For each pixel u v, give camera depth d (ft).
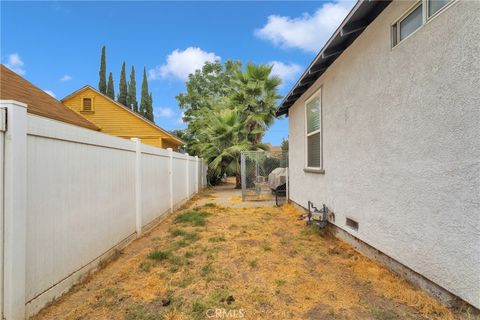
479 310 7.31
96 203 12.30
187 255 13.79
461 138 7.79
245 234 17.88
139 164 17.89
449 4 8.16
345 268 11.97
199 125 79.82
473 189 7.43
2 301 7.14
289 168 30.25
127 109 54.03
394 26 11.05
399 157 10.64
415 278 9.92
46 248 8.84
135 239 17.16
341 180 16.06
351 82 14.65
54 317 8.27
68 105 53.36
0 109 7.21
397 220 10.82
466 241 7.66
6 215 7.26
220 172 59.67
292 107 28.30
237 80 54.90
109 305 8.98
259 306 8.88
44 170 8.82
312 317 8.23
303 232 18.12
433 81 8.82
